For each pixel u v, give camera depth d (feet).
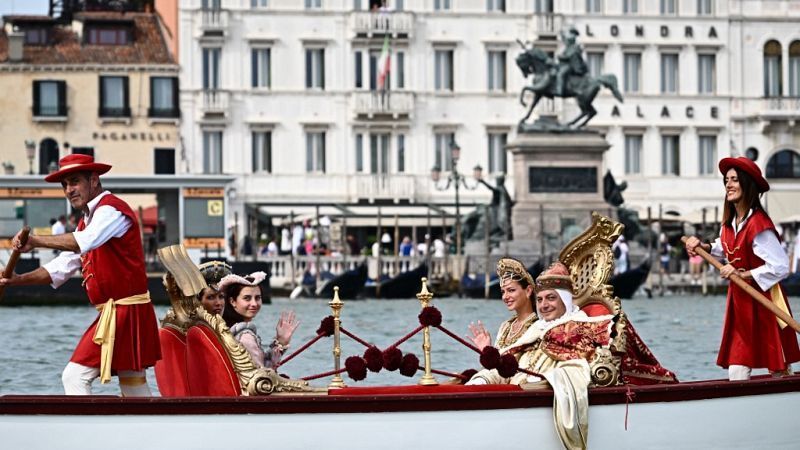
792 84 324.19
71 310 184.65
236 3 306.55
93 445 49.70
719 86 321.32
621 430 54.03
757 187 58.80
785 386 57.11
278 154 308.60
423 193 311.27
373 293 228.02
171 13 306.35
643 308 194.90
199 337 52.16
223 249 235.40
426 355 56.29
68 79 299.99
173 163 304.50
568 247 59.93
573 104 315.99
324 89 309.83
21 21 302.04
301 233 261.85
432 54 312.91
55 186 225.56
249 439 50.49
